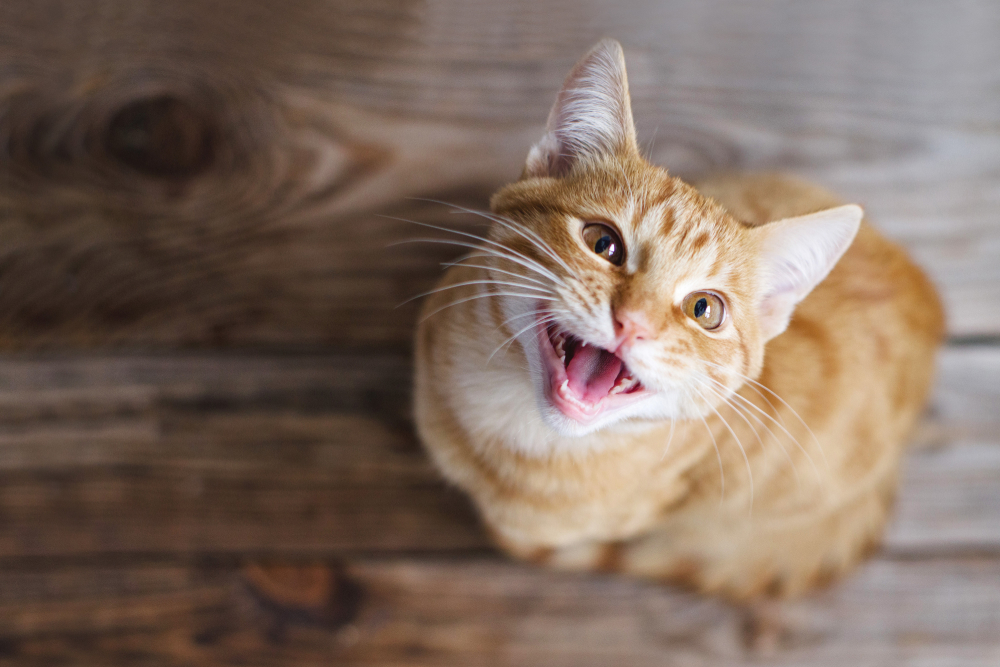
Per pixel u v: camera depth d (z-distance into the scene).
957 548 0.62
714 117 0.61
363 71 0.60
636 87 0.61
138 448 0.60
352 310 0.60
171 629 0.60
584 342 0.49
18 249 0.59
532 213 0.49
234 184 0.60
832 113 0.62
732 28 0.61
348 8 0.60
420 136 0.60
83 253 0.59
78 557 0.60
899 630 0.61
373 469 0.61
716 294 0.49
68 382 0.59
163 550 0.60
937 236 0.62
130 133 0.59
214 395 0.60
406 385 0.61
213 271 0.60
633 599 0.61
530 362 0.48
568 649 0.61
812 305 0.54
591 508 0.54
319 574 0.60
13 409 0.59
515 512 0.55
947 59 0.62
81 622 0.59
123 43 0.59
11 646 0.59
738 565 0.61
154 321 0.60
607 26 0.61
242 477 0.60
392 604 0.61
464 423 0.52
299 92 0.60
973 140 0.62
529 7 0.61
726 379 0.49
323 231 0.60
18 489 0.59
